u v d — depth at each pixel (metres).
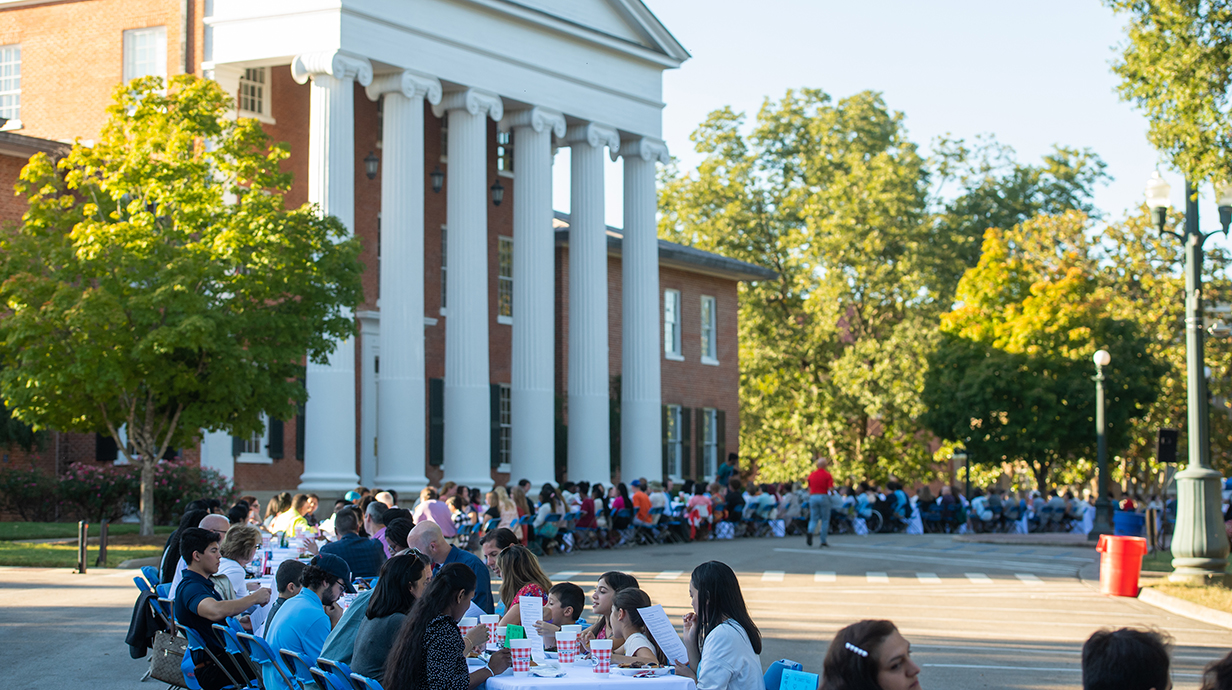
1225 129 20.36
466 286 35.06
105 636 14.23
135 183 26.39
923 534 40.34
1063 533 43.53
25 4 35.22
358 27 32.62
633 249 40.22
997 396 46.53
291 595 10.09
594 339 38.44
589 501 29.50
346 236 28.94
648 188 40.38
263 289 25.52
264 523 20.42
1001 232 54.12
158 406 26.12
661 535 33.06
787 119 61.25
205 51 33.31
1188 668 13.08
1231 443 49.12
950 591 21.19
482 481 34.78
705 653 7.67
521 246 36.84
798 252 56.38
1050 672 12.63
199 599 9.67
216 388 24.89
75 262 25.03
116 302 24.08
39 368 24.55
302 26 32.47
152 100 26.80
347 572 9.70
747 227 59.47
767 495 36.75
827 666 4.89
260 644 8.67
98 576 20.20
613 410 43.56
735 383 51.06
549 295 37.03
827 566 25.97
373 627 8.04
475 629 8.55
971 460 48.41
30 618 15.57
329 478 31.44
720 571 7.98
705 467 49.03
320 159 32.09
